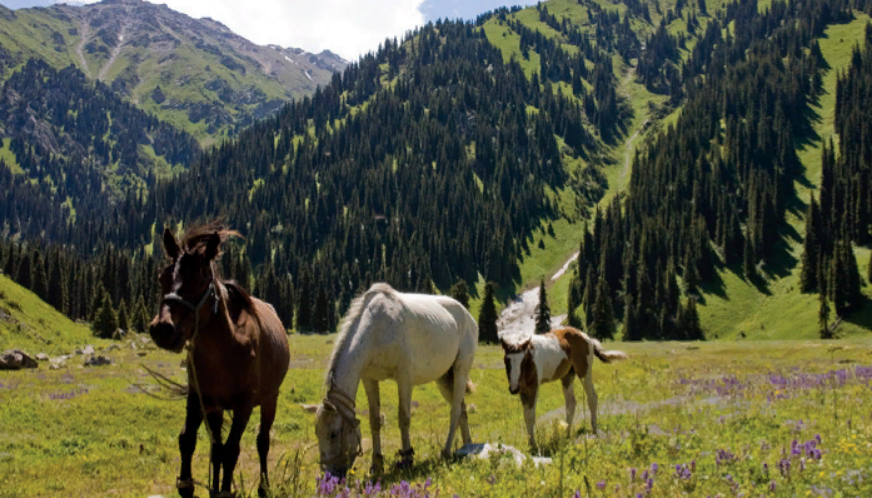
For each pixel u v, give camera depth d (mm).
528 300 169500
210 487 5895
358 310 7789
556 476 6367
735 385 18578
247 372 6090
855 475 5594
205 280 5730
